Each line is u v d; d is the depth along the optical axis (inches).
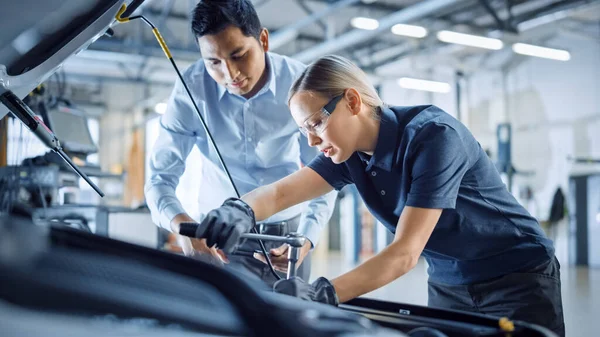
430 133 44.6
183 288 22.1
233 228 39.7
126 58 288.4
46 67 40.6
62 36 38.5
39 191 78.9
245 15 55.6
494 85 392.2
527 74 375.9
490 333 29.2
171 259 22.5
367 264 40.5
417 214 43.2
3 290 19.6
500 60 387.5
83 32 39.3
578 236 349.1
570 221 351.9
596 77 344.8
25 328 17.3
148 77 371.2
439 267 54.3
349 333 20.8
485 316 32.0
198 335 19.9
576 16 316.8
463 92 407.8
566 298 221.0
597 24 331.9
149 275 22.3
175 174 67.1
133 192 445.4
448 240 50.1
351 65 46.8
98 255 23.3
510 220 49.8
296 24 274.8
